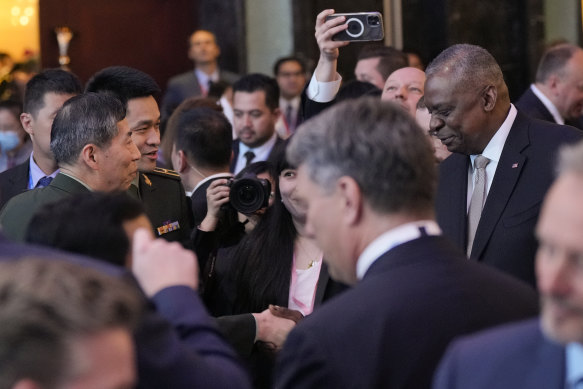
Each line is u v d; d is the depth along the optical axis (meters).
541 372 1.55
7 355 1.26
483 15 8.20
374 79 5.73
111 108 3.26
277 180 3.32
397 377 1.91
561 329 1.37
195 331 1.91
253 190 3.44
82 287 1.33
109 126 3.24
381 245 2.01
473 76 3.34
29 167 4.23
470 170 3.53
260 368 3.08
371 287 1.98
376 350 1.92
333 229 2.03
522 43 8.30
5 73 9.05
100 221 2.05
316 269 3.25
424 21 8.18
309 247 3.29
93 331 1.29
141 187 3.78
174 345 1.77
